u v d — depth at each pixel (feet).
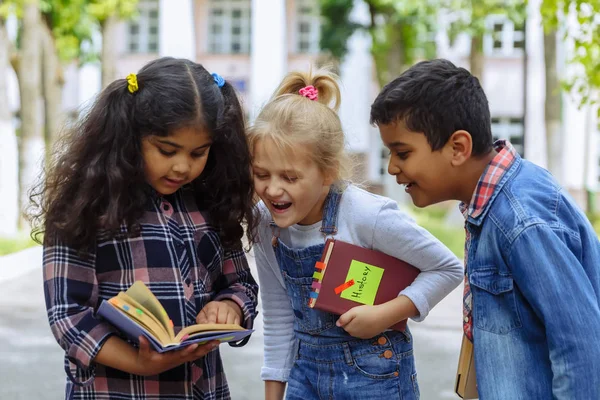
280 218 6.28
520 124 53.57
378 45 45.88
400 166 5.75
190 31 55.88
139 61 59.47
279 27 55.21
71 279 5.51
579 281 5.03
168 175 5.66
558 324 4.95
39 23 35.63
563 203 5.42
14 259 26.17
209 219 6.22
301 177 6.13
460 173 5.65
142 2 59.06
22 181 33.30
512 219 5.26
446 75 5.63
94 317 5.49
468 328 5.89
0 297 20.40
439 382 13.74
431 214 42.19
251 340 16.72
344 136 6.48
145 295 5.29
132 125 5.60
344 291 6.41
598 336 4.92
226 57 59.98
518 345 5.28
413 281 6.54
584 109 48.42
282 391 7.22
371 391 6.50
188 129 5.50
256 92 55.31
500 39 53.16
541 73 52.13
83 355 5.35
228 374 14.16
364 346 6.54
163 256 5.72
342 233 6.54
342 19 47.44
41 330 17.17
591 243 5.47
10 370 14.19
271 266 6.97
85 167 5.62
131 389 5.69
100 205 5.58
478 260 5.47
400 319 6.40
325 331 6.61
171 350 5.24
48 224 5.62
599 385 4.88
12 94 59.26
